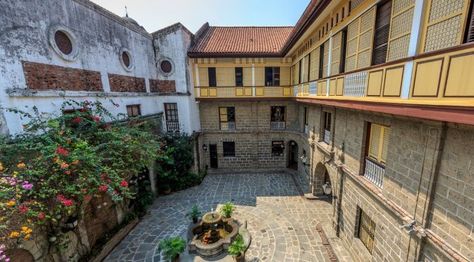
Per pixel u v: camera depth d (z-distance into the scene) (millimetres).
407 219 4355
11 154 5133
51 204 5340
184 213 10375
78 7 7863
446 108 3127
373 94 5016
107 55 9328
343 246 7707
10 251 4977
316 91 9172
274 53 13555
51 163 5305
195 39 15172
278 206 10688
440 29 3309
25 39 6125
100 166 6328
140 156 8586
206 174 15258
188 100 13477
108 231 8352
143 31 11961
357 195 6695
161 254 7750
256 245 7977
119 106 10000
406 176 4527
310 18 8055
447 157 3578
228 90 14516
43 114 6336
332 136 8438
